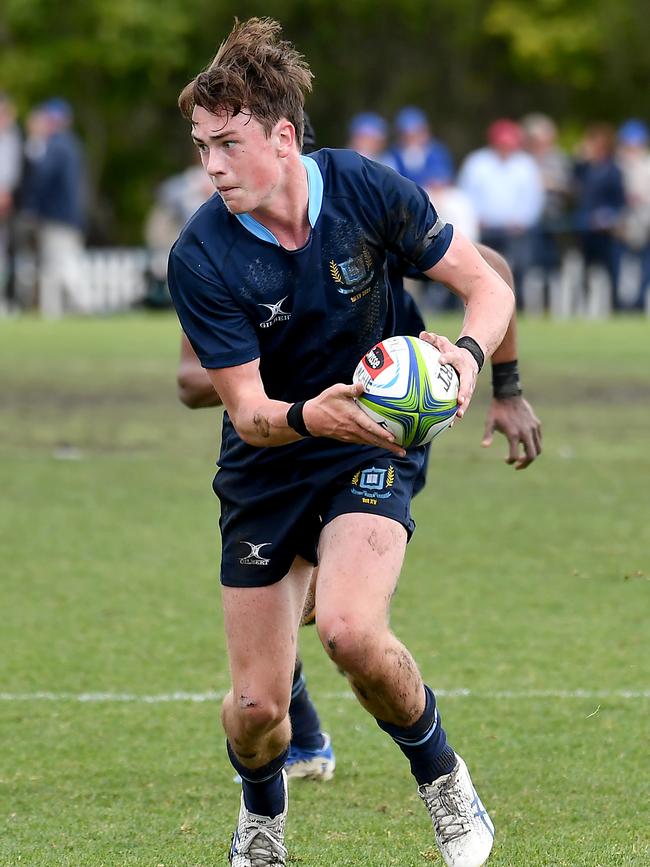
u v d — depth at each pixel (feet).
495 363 55.98
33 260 276.21
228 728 46.62
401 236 47.73
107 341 226.38
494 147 250.37
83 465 123.13
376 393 44.14
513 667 69.77
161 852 49.96
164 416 150.30
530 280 268.41
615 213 265.75
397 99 443.73
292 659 46.83
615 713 63.77
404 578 86.02
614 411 151.74
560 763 58.13
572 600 81.15
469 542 94.94
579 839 50.47
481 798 54.60
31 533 98.22
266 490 47.44
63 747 60.29
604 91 455.22
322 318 47.03
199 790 56.13
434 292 257.34
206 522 102.17
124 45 427.33
